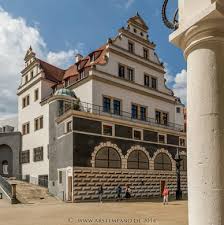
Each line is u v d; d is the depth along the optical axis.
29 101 47.22
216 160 4.24
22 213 21.70
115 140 35.22
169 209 23.36
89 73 37.91
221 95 4.41
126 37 42.47
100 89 38.12
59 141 35.50
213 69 4.44
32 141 45.00
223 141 4.32
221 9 4.26
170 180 40.69
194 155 4.41
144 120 42.47
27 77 48.84
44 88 44.81
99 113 36.53
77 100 38.06
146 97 43.41
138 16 44.38
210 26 4.40
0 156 49.34
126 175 35.53
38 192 35.91
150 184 37.97
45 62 48.88
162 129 41.03
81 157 31.98
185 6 4.75
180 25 4.87
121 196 34.25
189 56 4.70
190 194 4.43
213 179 4.21
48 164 40.06
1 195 32.41
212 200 4.16
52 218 18.69
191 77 4.61
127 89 41.09
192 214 4.35
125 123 36.56
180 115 50.62
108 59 39.66
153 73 45.16
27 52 49.53
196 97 4.49
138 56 43.31
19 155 47.47
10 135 48.78
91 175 32.41
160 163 40.09
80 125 32.53
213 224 4.11
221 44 4.50
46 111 42.16
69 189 31.78
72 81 42.44
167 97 46.38
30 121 46.22
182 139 44.28
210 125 4.34
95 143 33.34
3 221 17.78
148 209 23.47
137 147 37.41
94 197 32.19
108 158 34.31
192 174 4.41
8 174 48.47
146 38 45.09
